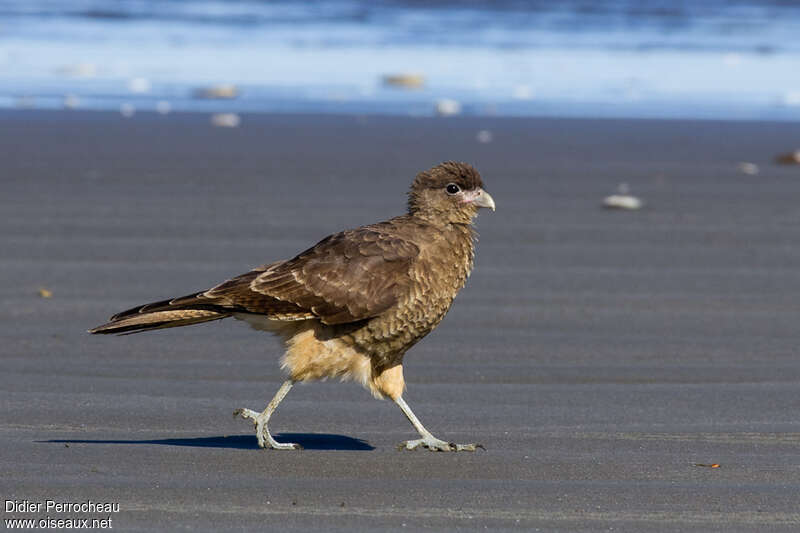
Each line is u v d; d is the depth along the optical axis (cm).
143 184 2020
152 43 4103
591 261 1603
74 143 2389
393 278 954
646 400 1082
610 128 2784
